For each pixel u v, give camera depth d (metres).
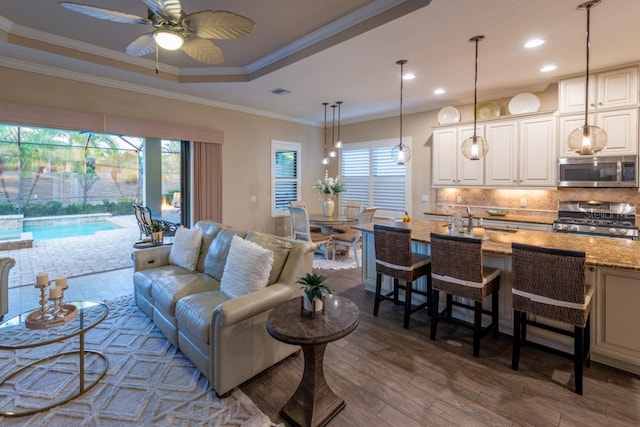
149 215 6.14
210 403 2.02
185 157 5.67
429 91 4.98
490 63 3.81
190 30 2.37
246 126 6.18
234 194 6.06
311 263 2.72
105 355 2.56
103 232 8.62
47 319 2.10
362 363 2.51
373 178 6.84
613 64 3.84
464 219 4.00
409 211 6.30
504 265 2.88
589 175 4.13
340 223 5.48
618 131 3.92
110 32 3.49
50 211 9.40
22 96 3.88
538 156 4.55
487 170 5.05
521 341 2.44
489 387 2.21
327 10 3.03
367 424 1.88
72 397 2.06
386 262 3.19
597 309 2.43
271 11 3.04
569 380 2.28
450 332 3.02
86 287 4.17
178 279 2.96
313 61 3.78
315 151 7.54
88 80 4.35
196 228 3.60
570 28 2.95
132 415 1.92
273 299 2.27
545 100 4.73
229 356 2.07
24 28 3.38
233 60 4.30
